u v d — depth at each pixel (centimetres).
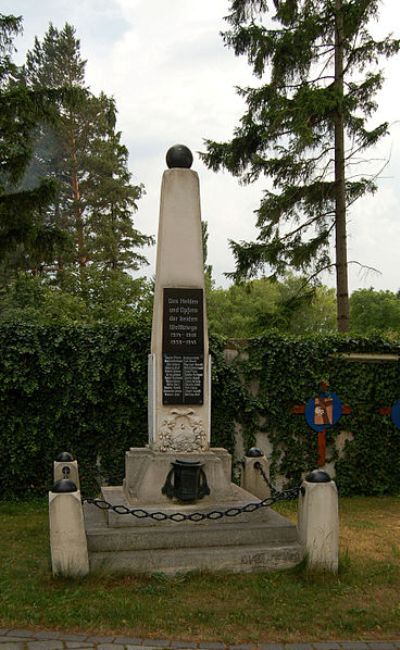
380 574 584
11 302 2038
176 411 698
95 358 997
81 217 2908
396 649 429
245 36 1466
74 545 545
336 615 482
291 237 1532
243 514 635
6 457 986
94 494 999
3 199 1367
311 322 3697
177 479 656
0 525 816
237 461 1047
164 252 717
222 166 1562
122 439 1011
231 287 4366
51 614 471
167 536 588
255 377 1066
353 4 1382
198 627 459
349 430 1084
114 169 2995
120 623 461
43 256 1432
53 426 998
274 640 441
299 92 1395
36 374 986
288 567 586
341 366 1082
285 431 1064
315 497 576
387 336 1130
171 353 706
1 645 420
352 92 1458
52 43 3250
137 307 2031
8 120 1373
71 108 1501
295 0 1491
